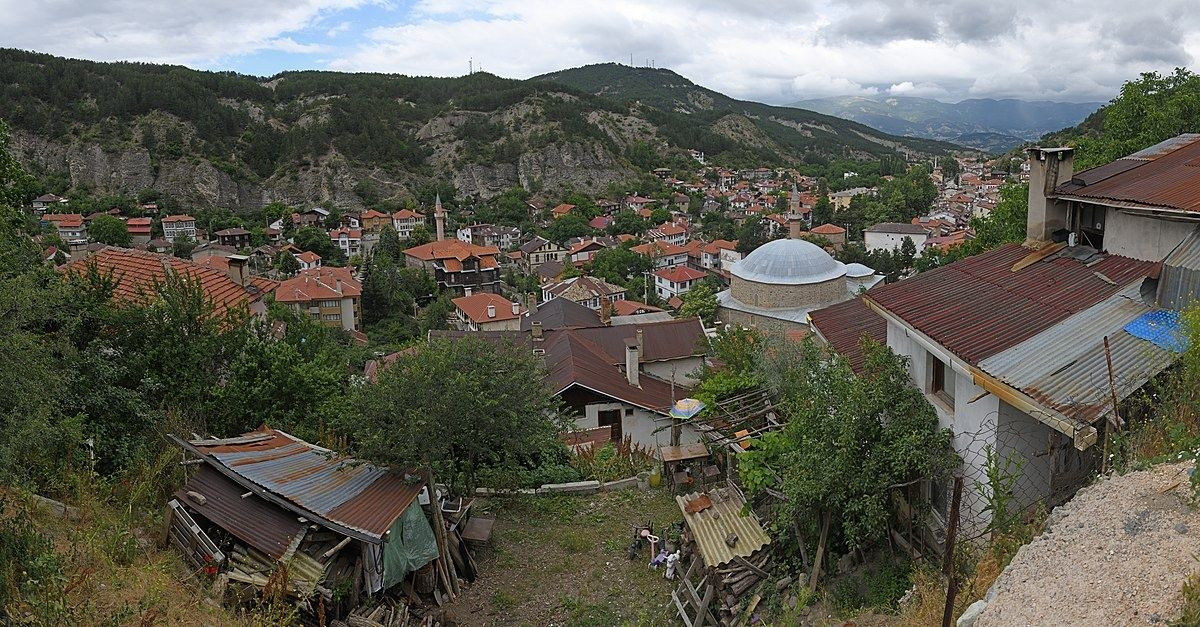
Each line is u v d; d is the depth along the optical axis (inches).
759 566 489.4
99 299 669.3
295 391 716.0
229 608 404.8
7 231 629.9
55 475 474.3
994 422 376.2
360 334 2741.1
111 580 380.2
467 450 593.6
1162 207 398.9
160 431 587.5
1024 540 315.0
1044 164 494.0
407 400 544.7
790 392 572.7
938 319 439.5
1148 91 1197.1
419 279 3732.8
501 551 593.9
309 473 505.7
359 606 448.1
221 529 460.1
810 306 1547.7
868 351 484.4
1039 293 433.1
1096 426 323.6
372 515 461.7
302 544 439.8
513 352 645.9
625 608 515.8
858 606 408.5
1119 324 374.9
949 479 413.7
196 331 700.7
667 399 1106.7
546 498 693.9
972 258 519.5
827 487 413.4
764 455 534.6
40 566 329.1
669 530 602.2
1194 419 304.8
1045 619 237.3
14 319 406.0
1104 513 277.3
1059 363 356.8
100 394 570.9
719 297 1726.1
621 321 2059.5
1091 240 481.1
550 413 753.6
